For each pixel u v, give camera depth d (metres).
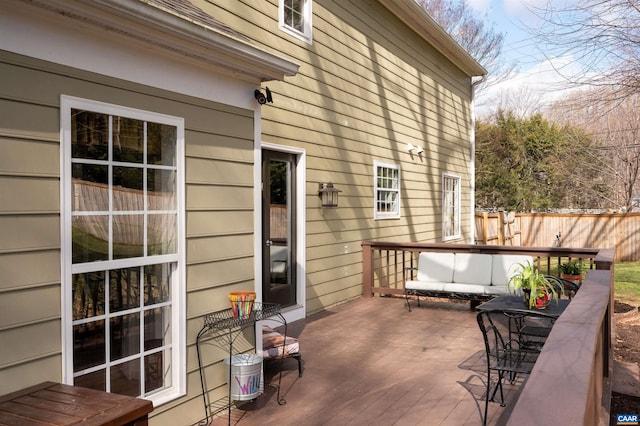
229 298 3.48
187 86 3.20
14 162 2.27
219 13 5.11
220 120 3.46
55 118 2.44
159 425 2.96
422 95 10.40
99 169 2.68
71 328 2.48
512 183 19.44
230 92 3.55
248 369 3.38
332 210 7.09
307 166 6.50
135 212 2.87
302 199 6.40
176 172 3.12
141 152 2.91
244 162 3.67
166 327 3.10
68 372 2.46
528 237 15.66
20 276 2.28
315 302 6.71
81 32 2.56
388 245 7.71
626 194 15.28
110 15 2.51
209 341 3.35
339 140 7.26
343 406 3.59
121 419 1.95
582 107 6.93
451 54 11.60
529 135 19.31
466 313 6.72
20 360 2.27
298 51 6.32
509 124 19.92
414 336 5.53
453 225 12.51
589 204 18.25
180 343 3.12
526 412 1.38
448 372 4.32
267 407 3.58
